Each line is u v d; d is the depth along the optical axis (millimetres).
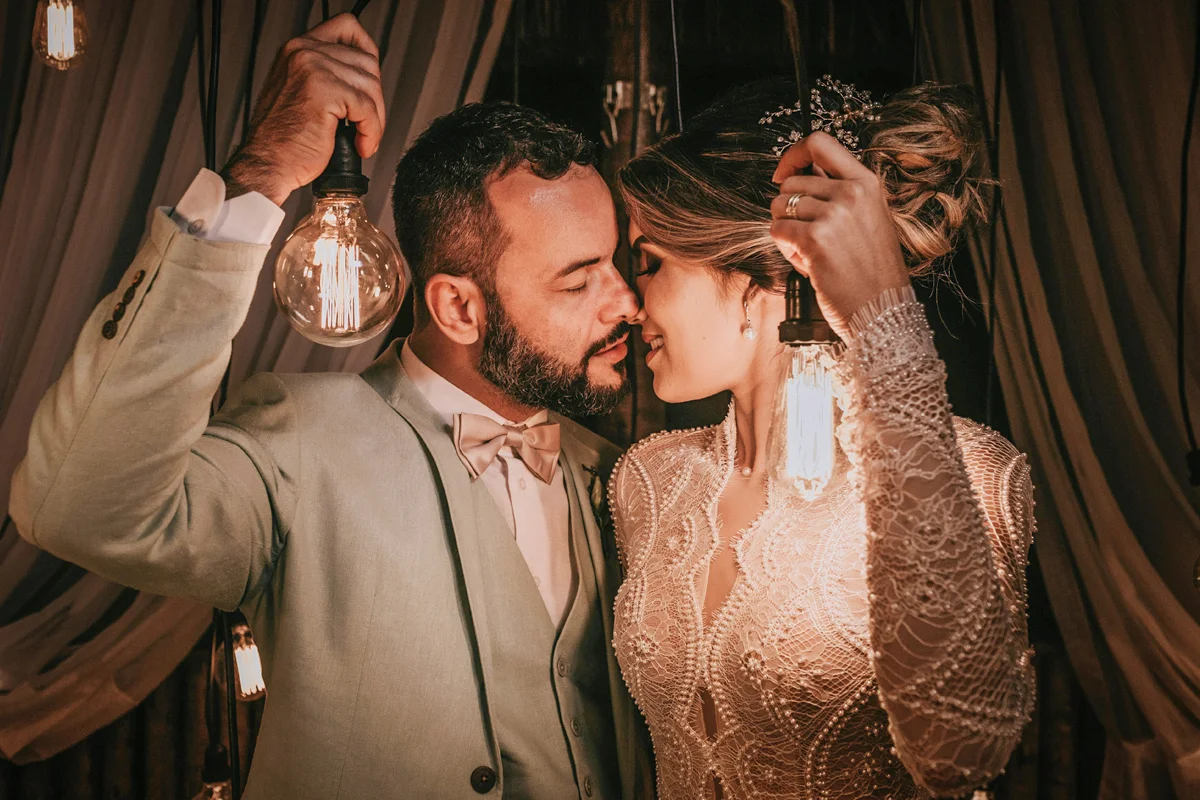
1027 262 3240
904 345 1322
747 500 1772
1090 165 3275
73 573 3309
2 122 3131
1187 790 3139
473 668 1750
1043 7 3221
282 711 1706
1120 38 3240
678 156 1700
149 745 3449
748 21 3459
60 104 3053
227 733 3461
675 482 1876
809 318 1319
